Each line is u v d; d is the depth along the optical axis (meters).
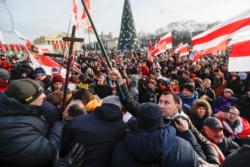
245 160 1.04
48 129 2.05
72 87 5.76
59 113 2.36
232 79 7.93
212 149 2.77
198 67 10.87
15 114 1.80
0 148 1.72
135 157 1.85
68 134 2.03
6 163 1.77
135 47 38.44
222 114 4.24
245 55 3.80
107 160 2.00
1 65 9.59
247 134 4.14
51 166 1.92
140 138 1.85
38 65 6.62
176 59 17.17
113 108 2.12
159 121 1.92
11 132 1.73
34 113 1.88
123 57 25.70
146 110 1.91
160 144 1.81
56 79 5.03
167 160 1.81
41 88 1.94
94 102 2.78
